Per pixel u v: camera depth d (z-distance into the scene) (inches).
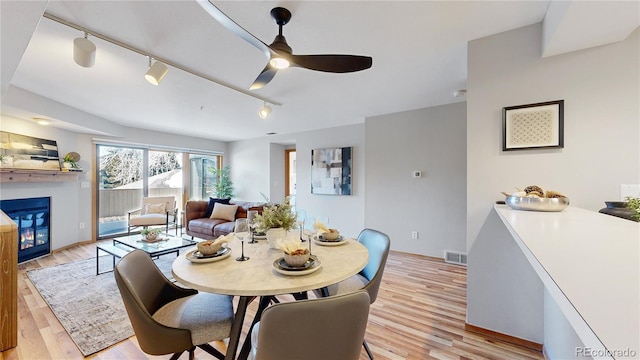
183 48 79.0
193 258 55.9
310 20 65.8
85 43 66.9
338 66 65.8
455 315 87.7
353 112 155.7
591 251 26.7
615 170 61.1
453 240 140.6
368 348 66.4
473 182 76.5
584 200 63.6
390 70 96.3
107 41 74.0
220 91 116.3
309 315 33.9
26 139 136.8
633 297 17.1
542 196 58.2
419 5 60.6
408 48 80.6
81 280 113.1
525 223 42.2
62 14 62.5
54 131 153.7
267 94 121.6
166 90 114.8
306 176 212.8
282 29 67.4
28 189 140.0
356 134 187.6
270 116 164.9
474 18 65.9
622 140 60.6
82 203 172.9
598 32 56.9
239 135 234.7
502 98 72.5
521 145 69.9
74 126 151.2
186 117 165.9
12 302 69.5
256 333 46.6
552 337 61.3
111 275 118.9
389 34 72.7
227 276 47.6
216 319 51.2
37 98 121.9
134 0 58.0
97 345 70.4
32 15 49.7
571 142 65.0
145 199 195.6
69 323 80.4
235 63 89.0
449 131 140.9
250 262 55.6
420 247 149.9
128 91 116.5
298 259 49.8
